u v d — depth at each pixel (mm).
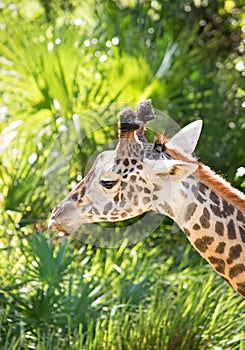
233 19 18609
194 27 17078
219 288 12805
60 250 12273
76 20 16797
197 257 14367
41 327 11922
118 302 12438
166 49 15508
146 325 11383
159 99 15039
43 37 16156
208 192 8375
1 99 16312
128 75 14836
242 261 8430
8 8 19188
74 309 12031
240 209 8484
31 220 13555
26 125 15109
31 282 12711
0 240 13523
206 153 15492
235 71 16422
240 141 15562
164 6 18438
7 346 11617
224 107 15945
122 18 16812
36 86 14969
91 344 11203
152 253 14023
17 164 14156
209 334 11586
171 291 13031
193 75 16312
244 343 11641
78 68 15039
